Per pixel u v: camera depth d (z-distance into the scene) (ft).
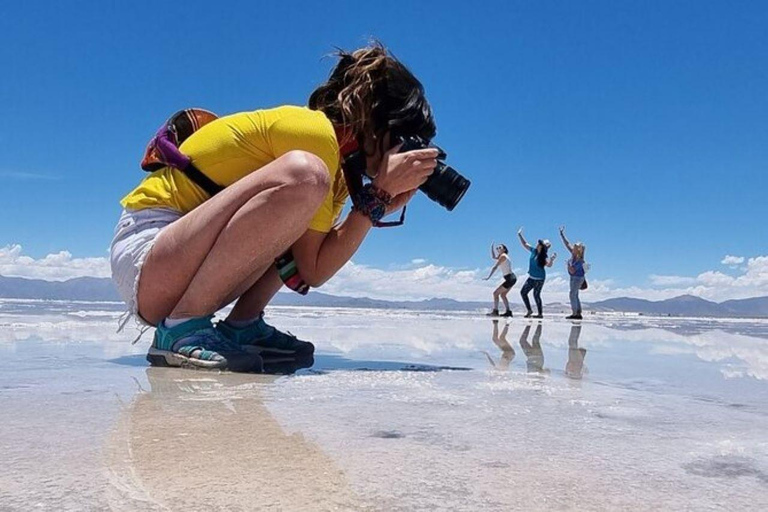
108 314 22.29
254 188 7.12
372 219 8.16
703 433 4.43
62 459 3.38
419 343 12.80
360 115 8.00
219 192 7.63
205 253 7.33
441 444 3.89
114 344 10.43
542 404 5.40
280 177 7.08
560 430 4.39
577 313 41.42
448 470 3.34
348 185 8.27
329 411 4.84
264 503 2.75
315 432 4.13
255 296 9.06
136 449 3.61
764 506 2.91
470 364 8.70
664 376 7.97
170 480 3.04
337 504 2.76
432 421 4.56
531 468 3.42
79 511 2.60
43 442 3.75
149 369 7.25
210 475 3.14
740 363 10.23
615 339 15.92
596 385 6.75
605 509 2.82
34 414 4.57
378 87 8.09
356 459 3.50
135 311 7.86
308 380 6.55
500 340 14.21
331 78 8.41
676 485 3.20
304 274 8.34
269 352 9.17
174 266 7.39
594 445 3.98
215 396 5.45
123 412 4.68
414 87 8.27
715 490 3.13
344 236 8.21
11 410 4.72
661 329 24.17
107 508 2.64
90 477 3.06
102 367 7.41
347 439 3.96
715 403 5.85
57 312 24.14
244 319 9.14
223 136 7.82
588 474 3.34
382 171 8.04
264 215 7.07
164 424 4.28
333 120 8.11
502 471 3.34
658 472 3.42
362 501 2.81
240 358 7.27
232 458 3.46
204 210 7.25
